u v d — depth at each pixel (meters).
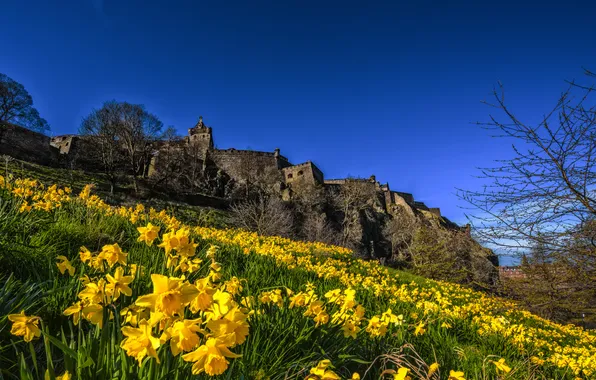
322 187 60.53
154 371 1.33
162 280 1.08
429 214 75.25
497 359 3.57
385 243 53.94
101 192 27.94
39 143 41.31
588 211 5.25
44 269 3.08
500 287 8.16
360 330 2.59
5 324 1.96
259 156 66.88
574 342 8.38
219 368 1.07
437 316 4.63
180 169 53.75
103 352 1.43
